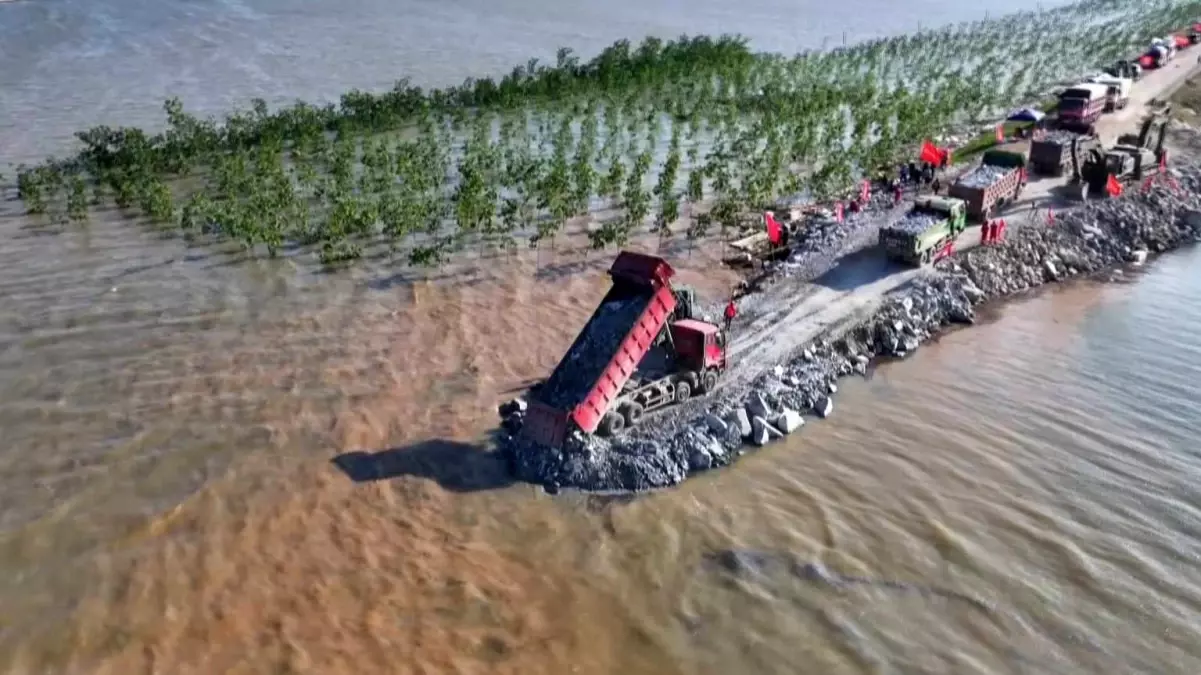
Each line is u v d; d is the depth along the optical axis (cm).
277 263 4741
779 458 3275
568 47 10156
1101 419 3509
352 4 12662
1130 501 3050
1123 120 6862
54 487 3031
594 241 4803
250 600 2581
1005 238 4838
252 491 3020
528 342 4000
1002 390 3712
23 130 6862
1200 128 6875
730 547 2831
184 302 4306
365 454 3228
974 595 2658
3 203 5466
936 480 3152
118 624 2491
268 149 5988
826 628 2542
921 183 5600
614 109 7262
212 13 11712
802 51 10162
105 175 5722
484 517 2948
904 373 3859
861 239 4834
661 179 5622
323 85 8388
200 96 7950
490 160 5981
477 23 11519
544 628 2523
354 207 5044
